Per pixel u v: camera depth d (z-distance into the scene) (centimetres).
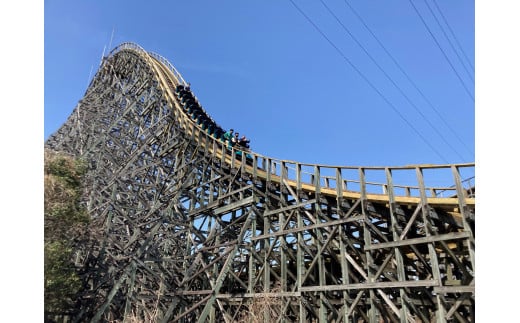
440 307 1109
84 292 1766
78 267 1891
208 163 2203
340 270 1828
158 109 2880
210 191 2092
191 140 2356
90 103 3466
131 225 2141
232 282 1847
